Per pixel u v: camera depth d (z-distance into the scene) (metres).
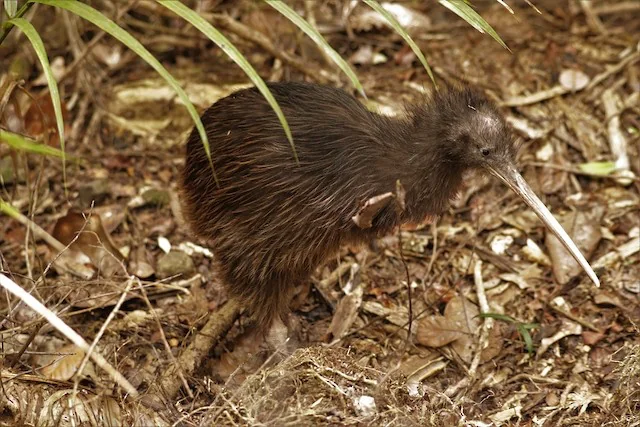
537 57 9.62
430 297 7.41
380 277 7.61
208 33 4.99
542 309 7.29
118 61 9.41
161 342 6.85
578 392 6.55
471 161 6.27
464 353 6.91
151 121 9.00
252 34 8.88
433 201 6.36
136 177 8.54
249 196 6.16
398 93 9.18
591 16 9.95
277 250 6.27
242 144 6.15
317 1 9.96
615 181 8.49
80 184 8.34
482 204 8.28
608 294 7.36
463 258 7.78
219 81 9.22
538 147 8.84
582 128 8.99
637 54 9.55
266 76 9.30
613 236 7.94
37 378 6.00
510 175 6.26
